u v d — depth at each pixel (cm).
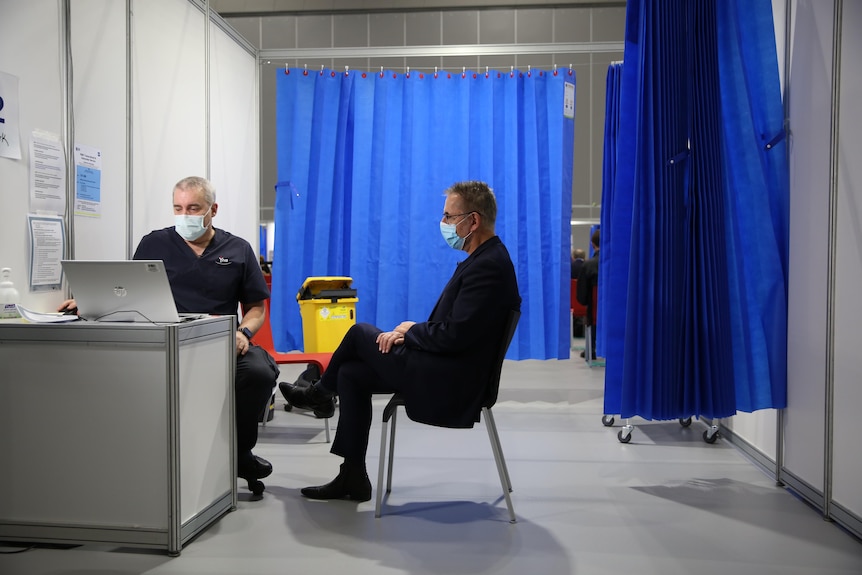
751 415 328
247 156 459
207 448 230
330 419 414
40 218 243
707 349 278
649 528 234
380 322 467
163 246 278
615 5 759
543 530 232
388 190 465
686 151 279
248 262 288
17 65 230
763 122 287
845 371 230
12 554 210
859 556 210
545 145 457
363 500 263
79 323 209
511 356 460
